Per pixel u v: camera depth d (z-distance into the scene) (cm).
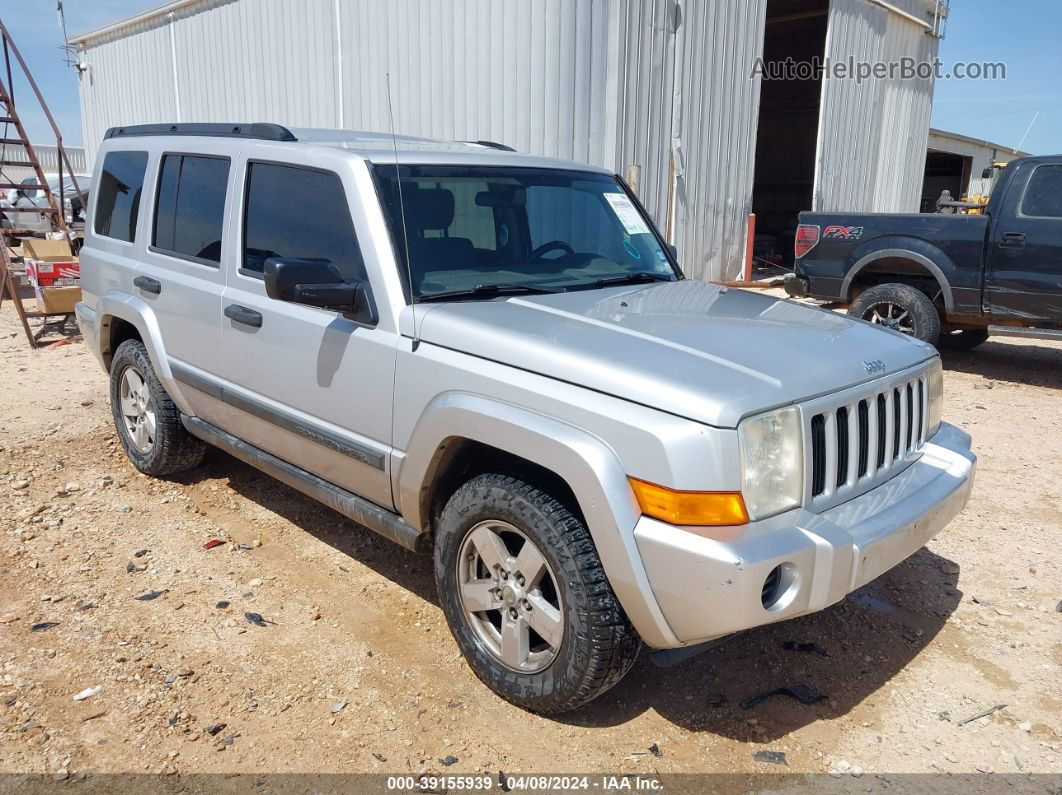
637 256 429
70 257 1038
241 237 407
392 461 333
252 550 434
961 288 797
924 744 298
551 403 278
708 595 249
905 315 836
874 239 846
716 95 1284
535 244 394
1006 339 1059
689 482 251
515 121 1163
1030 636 368
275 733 296
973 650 357
